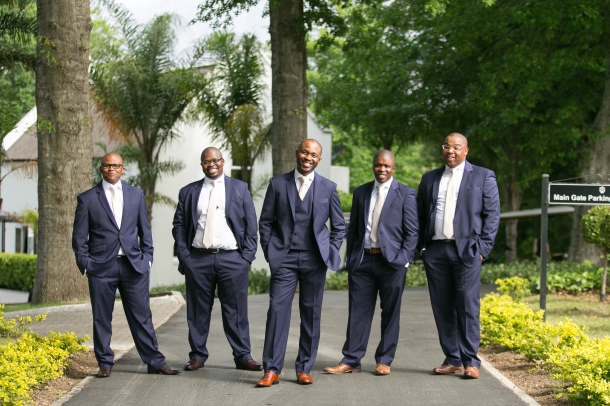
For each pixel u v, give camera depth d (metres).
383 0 19.00
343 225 7.04
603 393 5.66
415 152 49.00
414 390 6.54
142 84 22.02
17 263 29.16
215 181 7.20
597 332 9.92
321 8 17.28
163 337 9.39
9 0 16.91
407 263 7.07
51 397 6.25
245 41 22.80
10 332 8.72
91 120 13.49
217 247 7.15
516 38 21.58
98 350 6.99
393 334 7.23
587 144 24.36
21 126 31.25
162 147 25.20
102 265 6.98
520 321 8.36
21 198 31.88
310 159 6.89
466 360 7.04
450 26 22.00
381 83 25.48
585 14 19.36
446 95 24.80
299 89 17.17
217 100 22.86
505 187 32.31
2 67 18.34
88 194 7.07
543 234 9.32
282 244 6.91
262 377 7.02
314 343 6.92
